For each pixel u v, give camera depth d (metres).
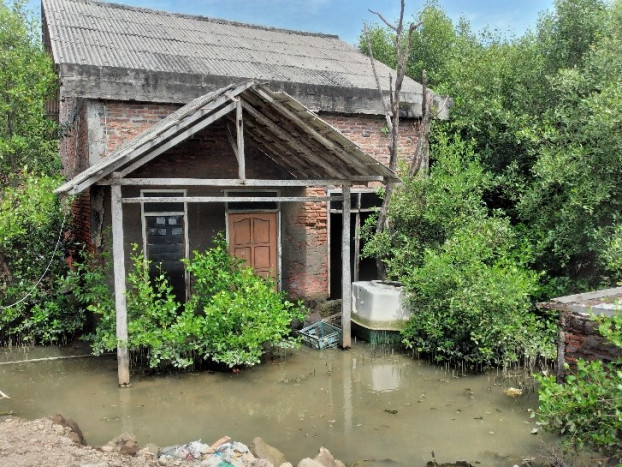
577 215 8.13
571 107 9.09
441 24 17.53
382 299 8.77
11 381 7.38
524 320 7.66
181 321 7.54
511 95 11.24
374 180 8.35
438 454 5.38
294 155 9.05
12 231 8.65
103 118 8.83
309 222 10.40
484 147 11.30
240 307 7.62
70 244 9.58
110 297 8.08
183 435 5.80
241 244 9.95
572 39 10.70
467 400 6.74
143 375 7.59
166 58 10.10
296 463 5.20
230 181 7.50
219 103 7.20
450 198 9.45
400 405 6.61
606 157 7.94
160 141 6.85
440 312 8.02
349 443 5.63
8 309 8.58
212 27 12.99
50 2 11.43
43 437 4.86
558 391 4.38
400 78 9.49
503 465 5.15
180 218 9.36
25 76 10.53
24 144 10.24
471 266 7.84
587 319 5.29
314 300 10.46
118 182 6.88
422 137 10.26
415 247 9.67
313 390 7.11
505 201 10.91
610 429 4.17
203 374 7.66
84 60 8.96
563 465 4.80
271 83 9.77
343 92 10.48
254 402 6.71
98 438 5.68
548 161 8.54
